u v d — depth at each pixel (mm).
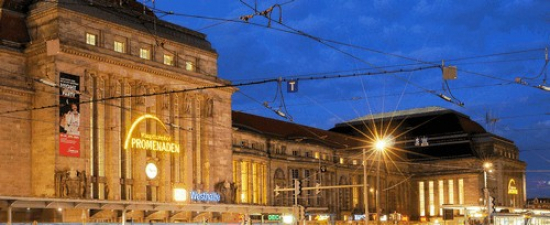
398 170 151000
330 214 108125
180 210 63750
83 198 60469
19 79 64750
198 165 78000
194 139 77938
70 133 63938
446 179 153125
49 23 65062
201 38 81750
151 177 71688
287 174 113125
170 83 75000
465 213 84500
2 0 65750
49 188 62688
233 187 82250
